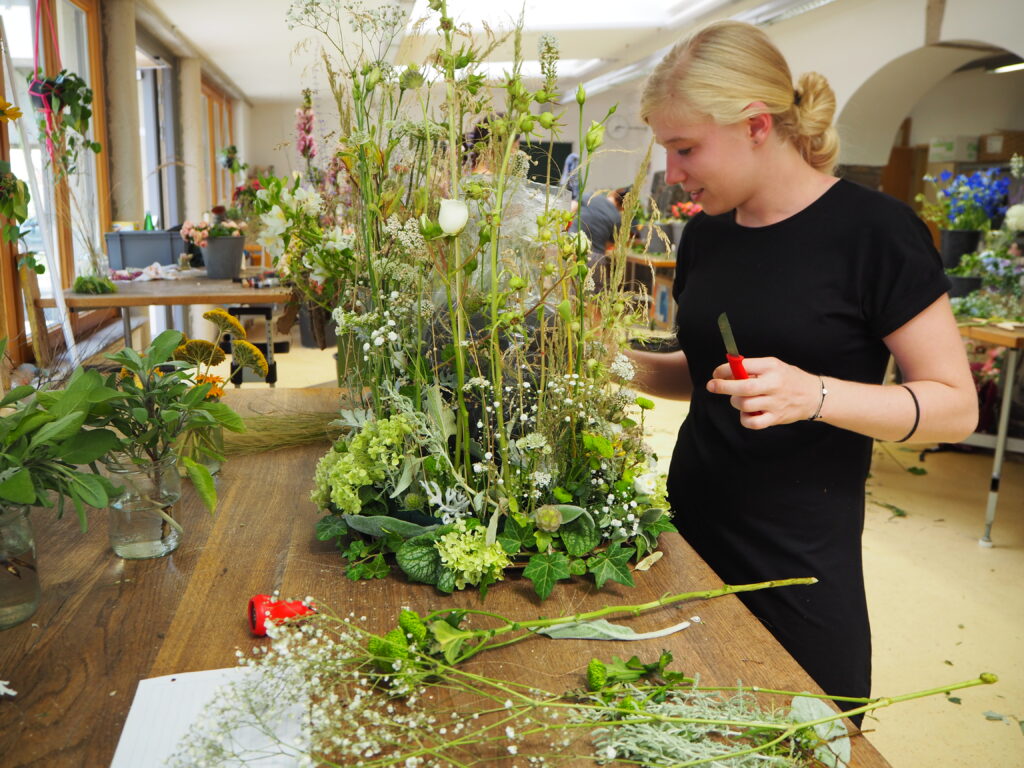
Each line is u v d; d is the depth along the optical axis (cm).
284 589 117
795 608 140
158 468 123
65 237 483
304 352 773
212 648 102
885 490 445
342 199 160
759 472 142
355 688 89
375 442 120
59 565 123
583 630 107
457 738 88
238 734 87
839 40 748
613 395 127
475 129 120
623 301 121
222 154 601
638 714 88
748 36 124
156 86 866
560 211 115
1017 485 459
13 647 102
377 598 116
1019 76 925
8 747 85
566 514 120
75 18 557
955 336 127
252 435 178
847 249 133
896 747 231
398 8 117
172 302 418
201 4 676
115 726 88
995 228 582
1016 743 234
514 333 120
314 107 156
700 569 127
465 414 122
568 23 850
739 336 141
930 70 700
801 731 87
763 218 141
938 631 296
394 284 127
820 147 137
